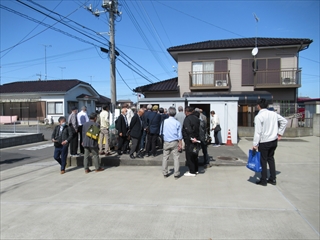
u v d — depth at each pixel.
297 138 15.12
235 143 11.73
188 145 6.55
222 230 3.74
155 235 3.67
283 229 3.73
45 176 7.48
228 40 23.30
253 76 19.81
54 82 31.66
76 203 5.05
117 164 8.31
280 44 18.83
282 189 5.53
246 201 4.83
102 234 3.76
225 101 11.72
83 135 7.55
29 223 4.24
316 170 7.17
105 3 13.61
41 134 17.11
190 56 20.89
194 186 5.84
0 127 25.30
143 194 5.41
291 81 19.02
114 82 13.93
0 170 8.88
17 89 29.98
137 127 8.27
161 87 21.28
